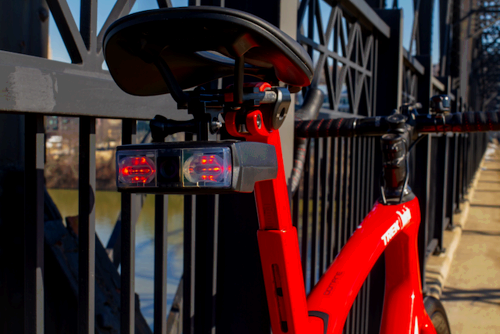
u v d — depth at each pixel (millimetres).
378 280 2170
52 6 699
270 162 493
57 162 9695
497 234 5527
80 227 764
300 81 541
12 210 1137
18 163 1186
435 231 4258
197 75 604
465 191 8930
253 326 1130
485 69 27938
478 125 1068
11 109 582
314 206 1524
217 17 397
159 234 929
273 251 604
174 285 4684
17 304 1145
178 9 399
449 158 6082
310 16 1746
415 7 3938
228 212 1145
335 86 2018
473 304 3105
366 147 2154
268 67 548
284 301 620
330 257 1708
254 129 500
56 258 1280
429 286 3168
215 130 487
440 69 7254
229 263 1152
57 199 9172
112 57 475
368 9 2092
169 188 418
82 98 692
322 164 1609
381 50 2510
